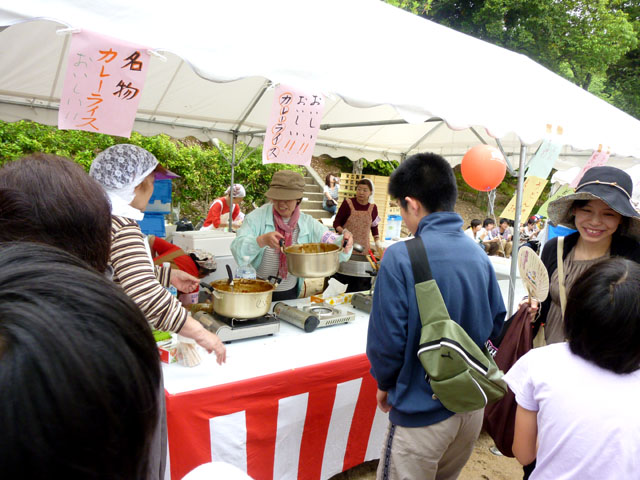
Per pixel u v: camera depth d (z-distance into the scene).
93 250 0.71
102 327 0.31
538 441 1.05
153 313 1.29
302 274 2.24
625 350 0.95
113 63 1.34
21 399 0.27
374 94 1.91
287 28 1.86
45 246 0.40
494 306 1.53
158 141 8.27
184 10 1.57
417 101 2.04
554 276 1.92
